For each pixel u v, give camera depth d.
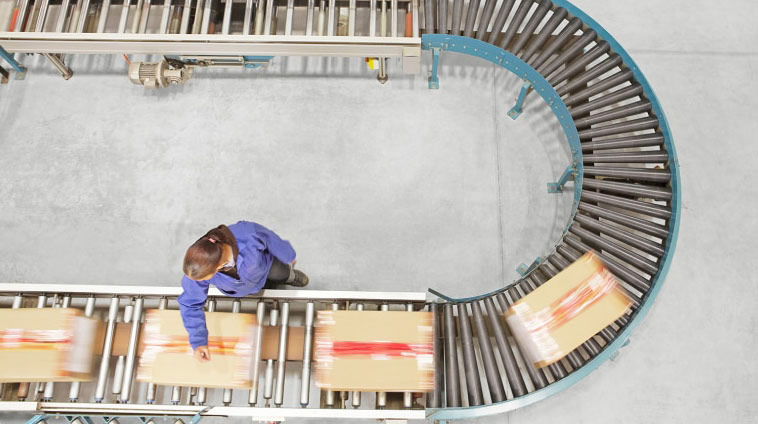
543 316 3.44
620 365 4.04
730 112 4.58
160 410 3.33
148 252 4.27
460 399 3.43
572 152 4.08
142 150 4.49
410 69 4.27
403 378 3.35
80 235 4.30
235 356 3.38
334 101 4.60
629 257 3.62
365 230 4.31
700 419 3.95
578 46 4.01
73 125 4.54
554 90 3.91
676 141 4.51
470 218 4.34
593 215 3.81
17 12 4.11
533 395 3.30
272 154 4.48
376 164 4.46
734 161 4.47
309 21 4.14
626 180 3.94
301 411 3.29
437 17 4.22
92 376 3.48
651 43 4.75
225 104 4.59
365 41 3.97
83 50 4.10
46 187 4.40
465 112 4.58
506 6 4.11
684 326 4.12
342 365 3.36
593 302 3.46
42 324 3.40
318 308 3.88
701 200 4.39
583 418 3.95
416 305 3.77
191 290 2.80
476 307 3.63
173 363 3.36
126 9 4.14
